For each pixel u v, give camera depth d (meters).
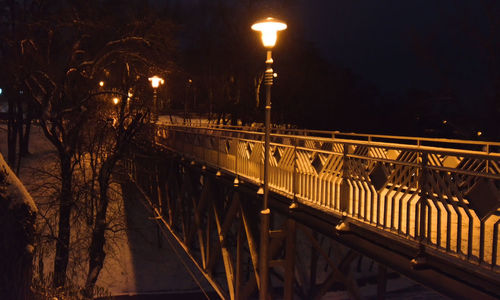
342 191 6.48
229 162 11.75
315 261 10.00
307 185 7.68
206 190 13.85
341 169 6.77
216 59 42.34
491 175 4.14
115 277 25.61
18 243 5.23
